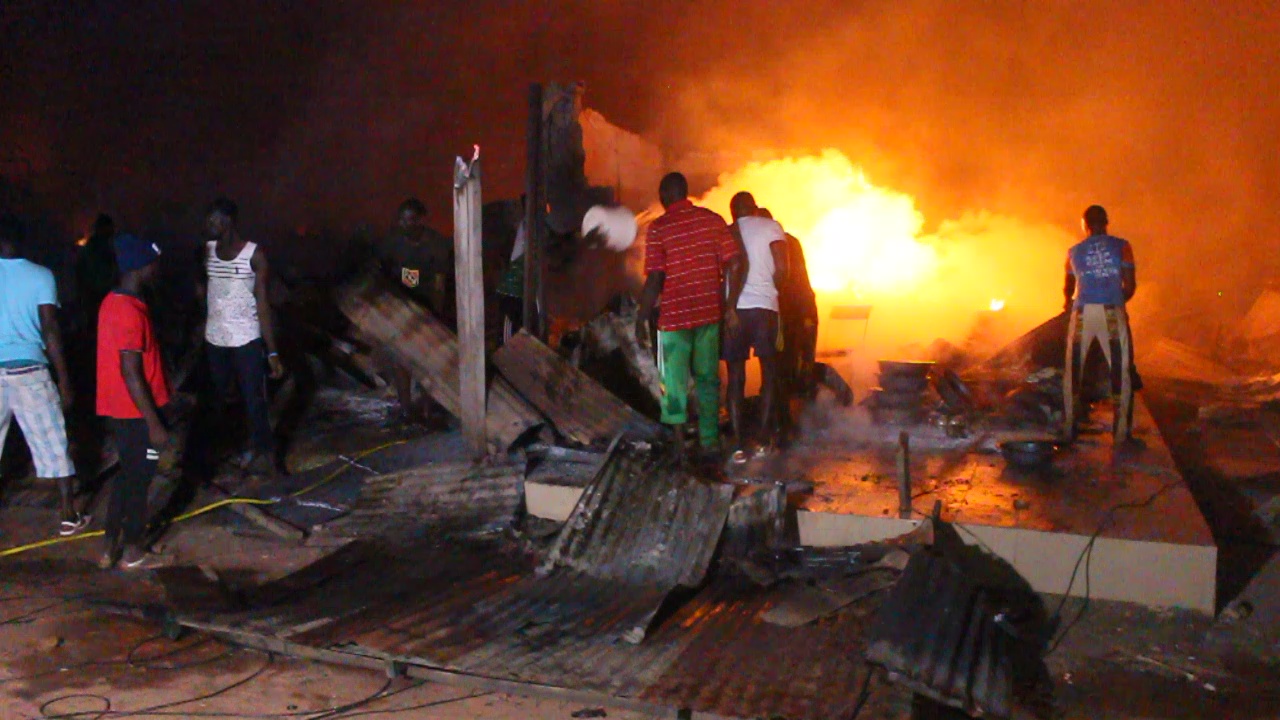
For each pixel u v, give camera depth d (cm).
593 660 478
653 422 760
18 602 580
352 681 481
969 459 703
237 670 494
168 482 759
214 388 877
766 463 690
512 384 749
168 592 567
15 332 659
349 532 662
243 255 743
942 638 472
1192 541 538
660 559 580
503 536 632
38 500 751
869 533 584
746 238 704
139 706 458
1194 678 486
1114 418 732
